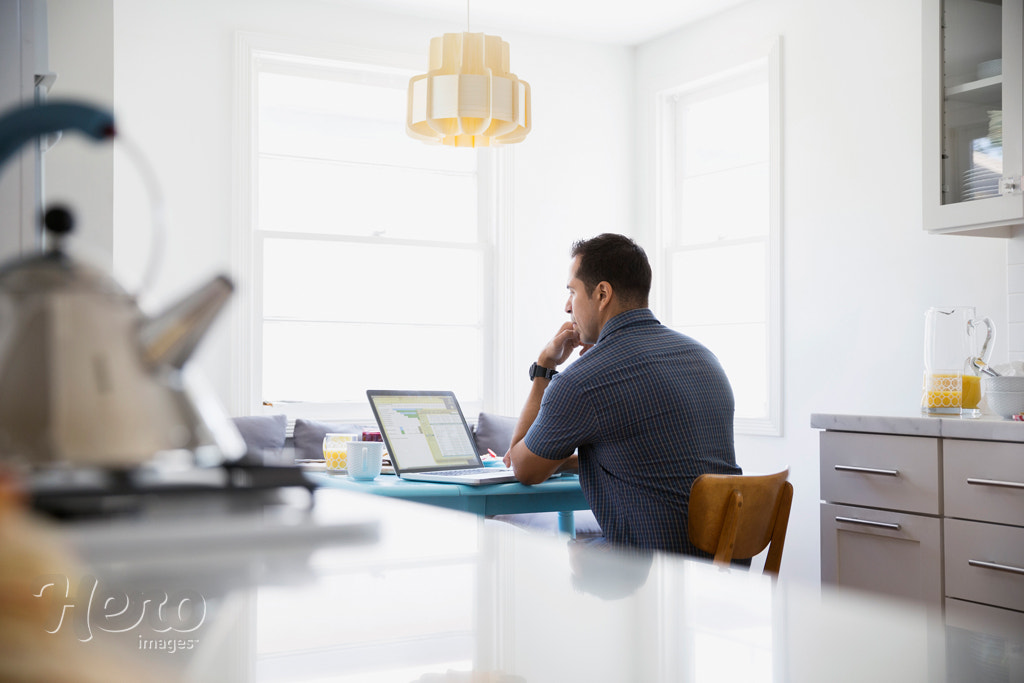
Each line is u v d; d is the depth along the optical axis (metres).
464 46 3.01
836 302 4.13
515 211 5.09
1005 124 2.91
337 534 0.66
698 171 5.09
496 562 0.62
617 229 5.34
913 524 2.63
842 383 4.09
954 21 3.07
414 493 2.07
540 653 0.39
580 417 2.07
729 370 4.83
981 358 2.84
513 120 2.98
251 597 0.47
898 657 0.38
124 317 0.61
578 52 5.27
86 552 0.52
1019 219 2.89
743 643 0.41
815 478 4.21
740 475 2.07
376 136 4.91
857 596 0.52
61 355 0.58
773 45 4.46
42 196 1.73
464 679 0.35
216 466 0.65
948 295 3.65
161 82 4.34
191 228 4.38
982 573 2.46
